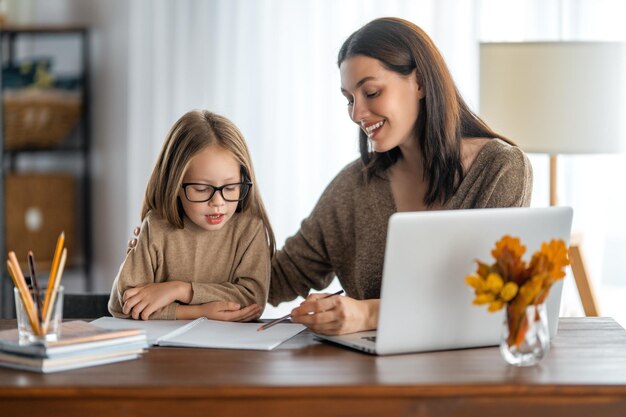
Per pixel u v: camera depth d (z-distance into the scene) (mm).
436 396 1411
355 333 1698
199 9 4000
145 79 4086
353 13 3863
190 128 1886
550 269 1465
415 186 2039
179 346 1664
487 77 2926
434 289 1587
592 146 2855
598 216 3672
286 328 1792
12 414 1409
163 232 1958
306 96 3928
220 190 1880
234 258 1995
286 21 3928
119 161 4289
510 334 1505
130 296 1869
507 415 1422
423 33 1921
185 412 1403
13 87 4242
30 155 4387
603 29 3676
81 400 1405
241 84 3980
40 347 1480
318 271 2170
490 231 1601
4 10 4281
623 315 3889
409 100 1899
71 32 4207
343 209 2115
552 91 2859
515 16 3723
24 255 4266
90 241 4320
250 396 1398
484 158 1967
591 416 1425
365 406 1406
